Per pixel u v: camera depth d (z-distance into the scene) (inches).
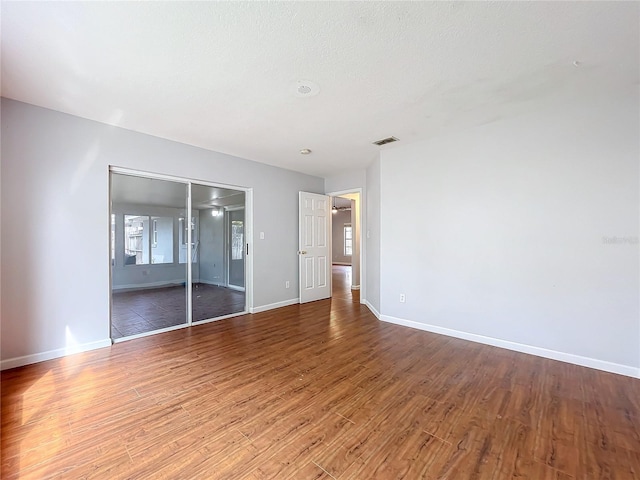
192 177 147.9
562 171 105.3
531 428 68.8
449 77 85.7
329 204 227.8
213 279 165.8
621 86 91.1
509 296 117.3
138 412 75.3
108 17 61.7
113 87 91.1
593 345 100.3
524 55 75.6
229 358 110.1
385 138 137.6
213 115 111.7
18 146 100.3
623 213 95.3
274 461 58.9
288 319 163.8
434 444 63.6
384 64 79.3
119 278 136.9
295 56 75.8
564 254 105.3
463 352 114.7
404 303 151.0
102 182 118.7
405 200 148.9
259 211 180.9
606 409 76.2
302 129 126.0
